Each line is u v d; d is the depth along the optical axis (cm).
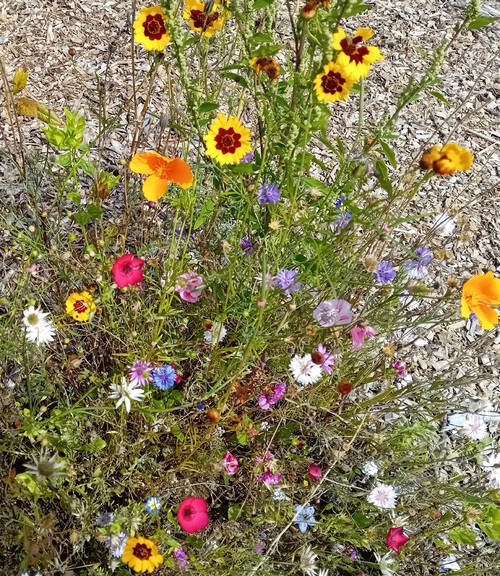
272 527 53
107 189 50
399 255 77
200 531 52
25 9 101
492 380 71
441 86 106
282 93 52
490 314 44
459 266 81
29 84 88
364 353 58
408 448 57
